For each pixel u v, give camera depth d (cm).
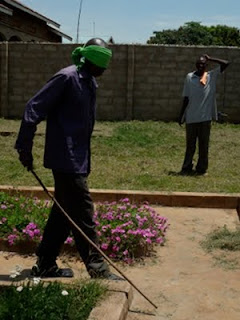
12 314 354
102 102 1680
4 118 1688
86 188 429
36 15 2223
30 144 405
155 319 400
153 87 1672
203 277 492
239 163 1109
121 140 1338
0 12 1975
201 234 626
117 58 1659
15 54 1688
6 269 504
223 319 407
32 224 563
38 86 1697
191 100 945
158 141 1350
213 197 750
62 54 1678
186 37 4994
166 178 918
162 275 496
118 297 389
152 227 593
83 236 423
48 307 361
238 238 595
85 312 366
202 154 965
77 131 419
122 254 532
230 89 1664
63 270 469
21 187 779
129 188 835
